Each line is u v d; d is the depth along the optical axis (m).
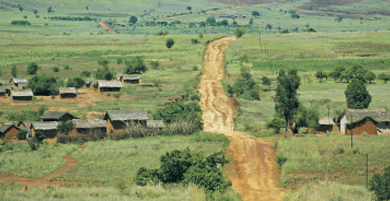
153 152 115.75
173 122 151.88
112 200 66.69
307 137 129.75
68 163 108.94
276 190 87.62
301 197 77.06
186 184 78.69
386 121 137.00
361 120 134.75
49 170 100.94
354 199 73.00
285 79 136.38
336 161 101.69
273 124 150.25
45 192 71.31
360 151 107.00
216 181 80.12
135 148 121.38
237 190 87.00
